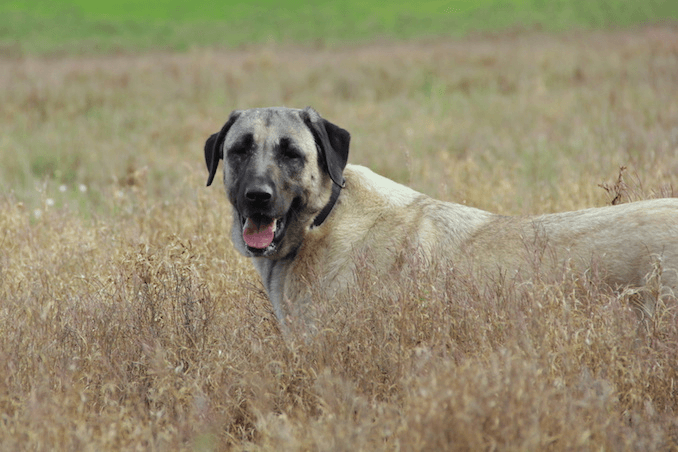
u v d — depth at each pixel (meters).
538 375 5.56
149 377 6.79
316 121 7.55
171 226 11.10
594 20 53.69
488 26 54.06
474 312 6.60
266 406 6.03
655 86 24.69
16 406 5.98
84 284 9.01
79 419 5.62
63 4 68.12
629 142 16.61
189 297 7.73
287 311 7.55
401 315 6.51
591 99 23.59
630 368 5.95
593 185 11.98
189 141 21.56
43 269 9.44
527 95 26.03
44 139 21.06
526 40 43.41
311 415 6.10
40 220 11.67
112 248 10.27
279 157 7.34
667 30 42.84
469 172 14.12
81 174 17.64
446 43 45.22
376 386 6.22
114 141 21.22
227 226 10.79
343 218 7.65
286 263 7.77
